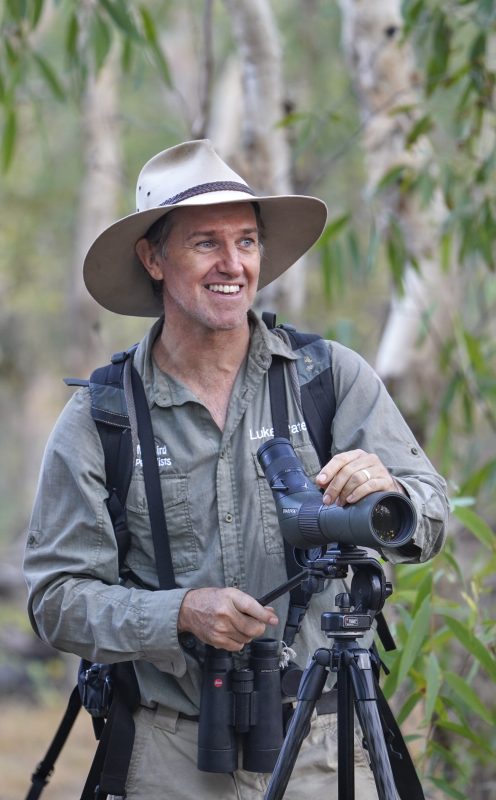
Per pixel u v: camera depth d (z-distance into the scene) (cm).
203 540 496
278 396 508
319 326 1925
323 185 2059
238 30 1040
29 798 528
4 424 3775
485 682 873
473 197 924
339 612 436
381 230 1012
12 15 940
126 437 504
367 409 506
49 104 1892
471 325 1164
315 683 439
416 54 1016
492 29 876
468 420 971
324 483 427
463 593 695
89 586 491
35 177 2427
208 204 484
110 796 506
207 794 489
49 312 2838
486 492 984
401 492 455
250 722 476
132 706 504
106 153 1883
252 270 502
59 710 2109
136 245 525
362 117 1038
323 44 1895
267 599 461
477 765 859
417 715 824
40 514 509
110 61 1867
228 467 500
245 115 1054
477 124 891
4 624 2345
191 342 507
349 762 443
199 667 490
